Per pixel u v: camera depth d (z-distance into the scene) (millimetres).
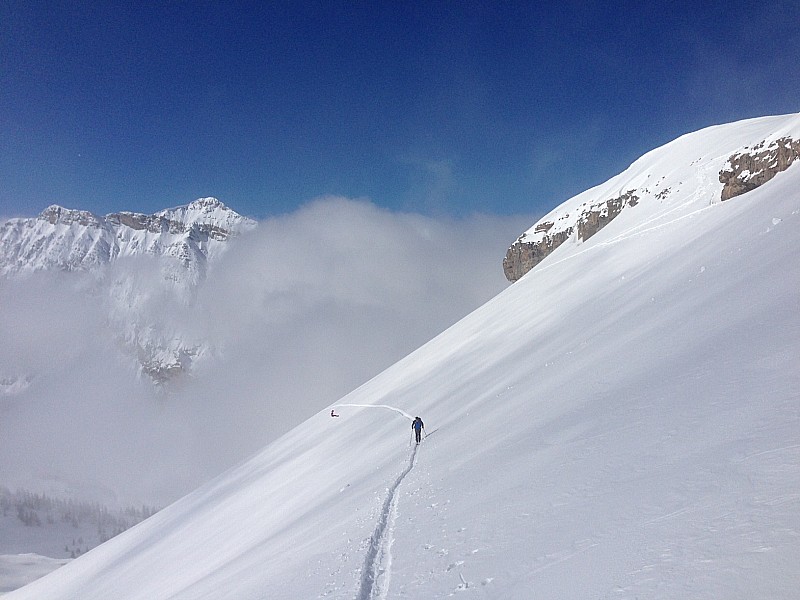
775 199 39312
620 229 85188
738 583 5336
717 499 7410
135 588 34500
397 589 9562
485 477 14953
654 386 15203
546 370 30203
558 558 7863
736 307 19547
